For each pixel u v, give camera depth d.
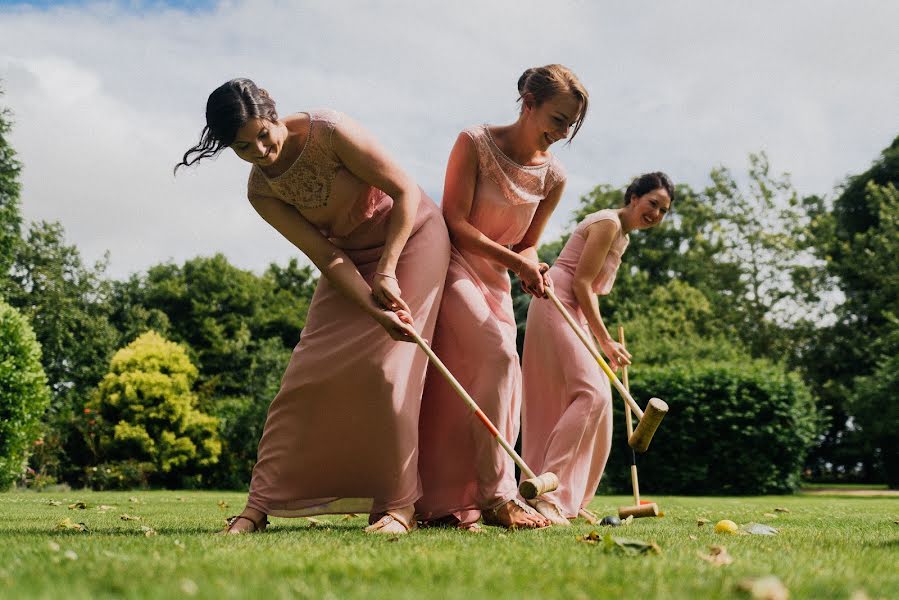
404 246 3.46
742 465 14.03
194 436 18.30
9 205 24.17
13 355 11.28
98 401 18.25
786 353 23.89
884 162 26.72
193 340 31.73
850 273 24.28
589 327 4.70
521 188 3.84
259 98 2.98
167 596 1.44
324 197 3.29
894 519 4.57
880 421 19.33
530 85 3.72
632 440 3.79
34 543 2.49
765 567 2.00
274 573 1.77
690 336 21.72
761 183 24.25
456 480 3.59
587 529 3.40
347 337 3.27
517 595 1.52
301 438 3.27
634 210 4.63
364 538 2.77
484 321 3.59
